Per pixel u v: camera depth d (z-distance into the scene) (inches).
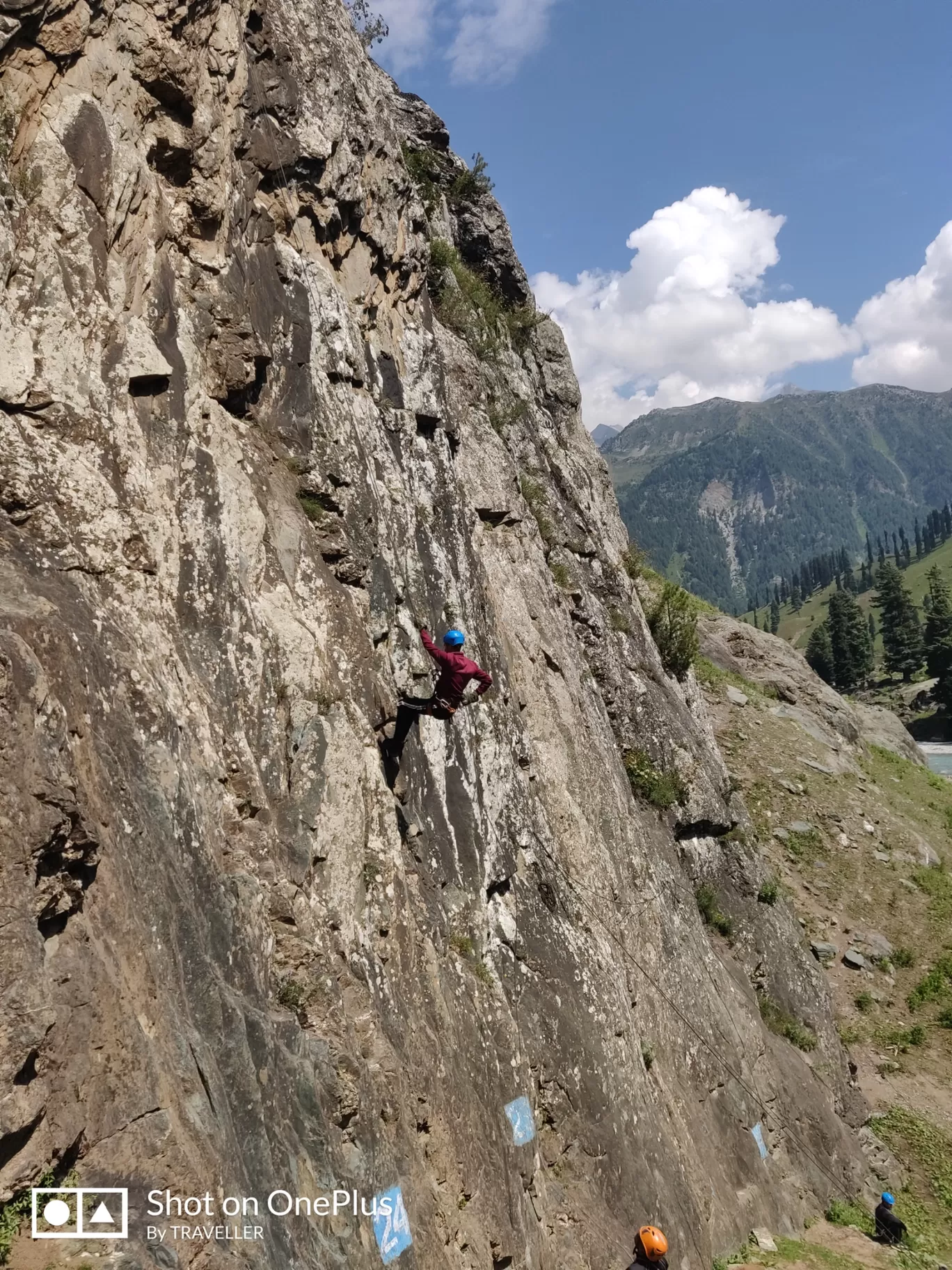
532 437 776.9
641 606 913.5
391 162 525.3
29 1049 177.0
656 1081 533.0
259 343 359.9
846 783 1288.1
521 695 556.1
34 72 272.8
